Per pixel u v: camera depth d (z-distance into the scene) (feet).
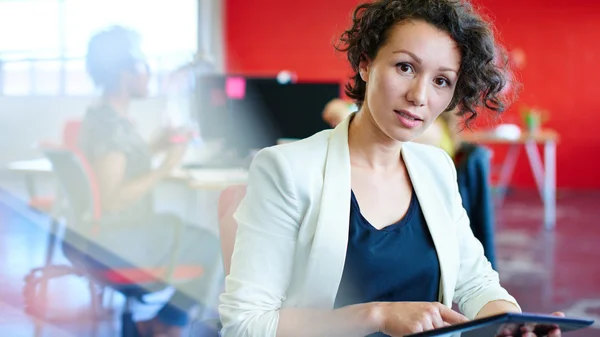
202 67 13.56
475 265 4.11
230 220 4.74
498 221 21.04
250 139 12.73
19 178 24.43
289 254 3.57
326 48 29.68
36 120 31.17
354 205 3.64
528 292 13.37
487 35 3.50
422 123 3.48
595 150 28.37
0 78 31.58
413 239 3.70
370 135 3.71
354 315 3.35
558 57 28.32
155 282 7.75
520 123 27.81
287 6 29.78
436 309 3.31
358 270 3.58
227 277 3.62
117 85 8.24
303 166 3.57
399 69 3.44
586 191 28.02
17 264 14.15
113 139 8.05
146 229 7.98
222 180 9.75
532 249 17.16
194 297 8.05
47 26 31.35
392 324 3.30
